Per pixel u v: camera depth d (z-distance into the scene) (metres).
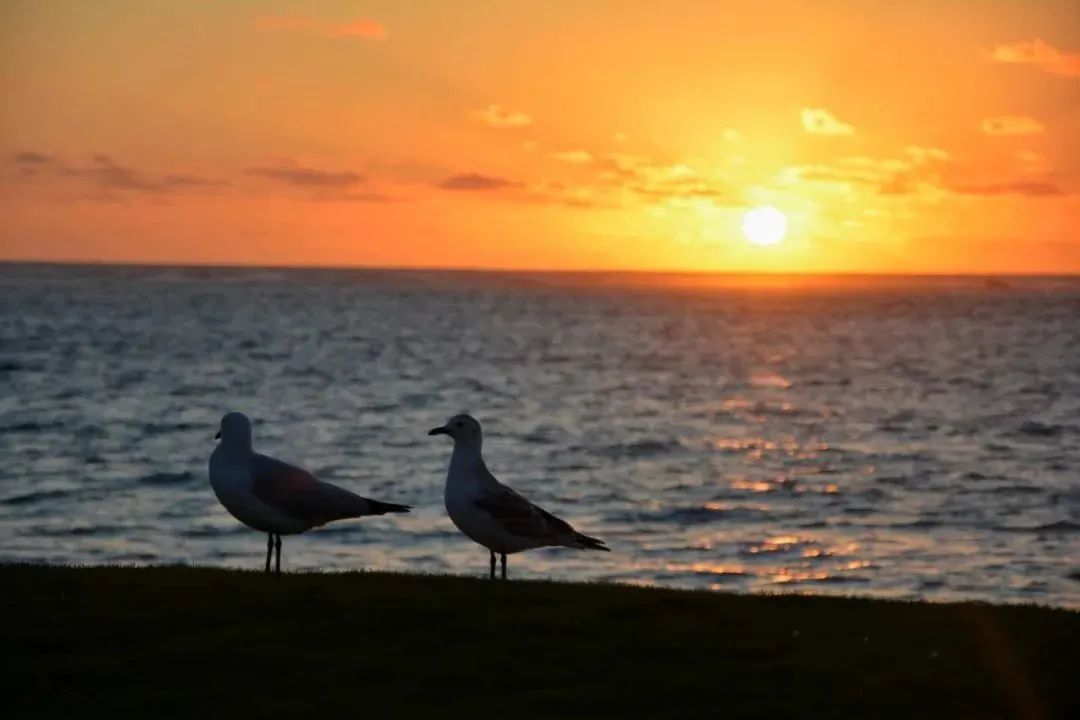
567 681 13.65
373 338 134.62
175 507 40.28
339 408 71.81
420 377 91.88
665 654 14.60
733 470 51.00
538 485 46.69
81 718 12.47
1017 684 13.84
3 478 46.06
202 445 55.50
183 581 17.41
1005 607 17.61
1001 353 124.50
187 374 90.06
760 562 33.12
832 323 189.62
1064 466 52.31
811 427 66.56
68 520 38.09
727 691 13.41
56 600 16.11
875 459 54.56
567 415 70.81
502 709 12.80
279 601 16.20
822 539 36.53
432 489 45.09
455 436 17.83
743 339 147.25
